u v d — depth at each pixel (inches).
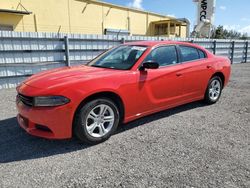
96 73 137.6
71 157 118.3
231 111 193.6
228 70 220.7
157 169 106.7
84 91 122.2
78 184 96.3
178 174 102.8
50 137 120.9
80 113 123.6
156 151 123.9
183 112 189.6
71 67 162.9
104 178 100.2
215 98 214.7
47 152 123.3
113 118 137.9
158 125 160.9
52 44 306.0
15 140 137.4
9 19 643.5
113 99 139.3
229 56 620.4
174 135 144.3
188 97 185.3
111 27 975.0
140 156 118.6
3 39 265.0
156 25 1208.8
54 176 101.8
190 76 180.2
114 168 107.7
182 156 118.4
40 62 299.9
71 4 804.6
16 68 281.4
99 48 359.9
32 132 125.2
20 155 120.1
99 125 132.7
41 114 117.3
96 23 907.4
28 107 122.0
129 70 145.9
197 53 195.3
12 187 94.3
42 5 719.7
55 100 116.4
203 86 196.5
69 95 118.5
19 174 103.3
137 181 98.0
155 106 159.8
